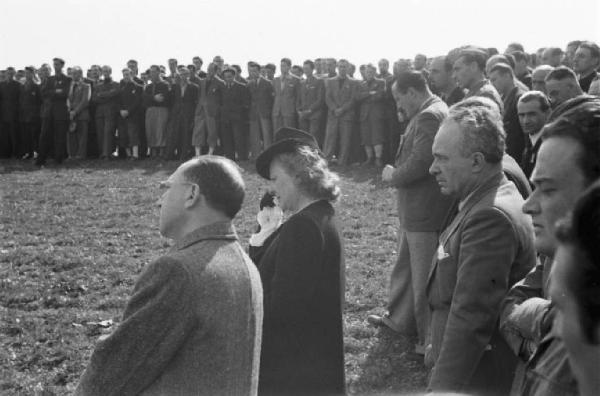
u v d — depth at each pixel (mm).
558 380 1901
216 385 2869
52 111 21562
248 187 16375
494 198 3482
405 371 6277
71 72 22375
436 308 3734
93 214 13969
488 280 3320
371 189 15633
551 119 2490
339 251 3803
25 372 6523
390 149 18312
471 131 3547
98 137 22484
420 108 6453
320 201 3891
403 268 7012
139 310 2877
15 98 23266
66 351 6898
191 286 2891
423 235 6285
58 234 12328
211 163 3174
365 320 7598
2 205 14930
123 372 2826
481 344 3305
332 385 3680
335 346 3732
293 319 3641
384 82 18422
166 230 3209
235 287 2994
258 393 3672
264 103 20219
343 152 19062
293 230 3725
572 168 2170
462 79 6688
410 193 6332
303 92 19609
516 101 7551
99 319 7887
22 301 8547
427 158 6109
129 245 11461
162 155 22391
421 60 16734
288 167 3908
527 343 2664
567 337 1268
